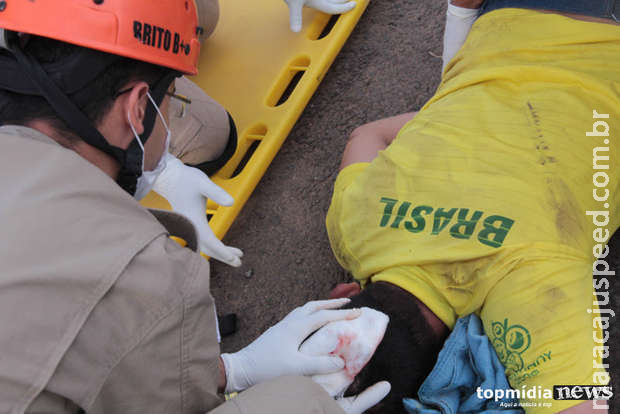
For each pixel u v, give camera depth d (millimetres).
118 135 972
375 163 1792
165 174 2006
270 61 2664
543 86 1770
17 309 743
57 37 879
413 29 2738
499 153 1622
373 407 1511
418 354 1501
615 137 1660
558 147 1608
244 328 2211
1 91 892
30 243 771
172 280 857
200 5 2432
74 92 889
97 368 793
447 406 1464
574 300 1382
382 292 1562
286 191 2477
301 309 1534
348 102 2635
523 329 1393
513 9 1943
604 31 1812
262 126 2465
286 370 1364
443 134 1725
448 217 1553
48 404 773
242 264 2348
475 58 1918
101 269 790
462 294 1526
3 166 825
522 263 1443
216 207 2301
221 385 1349
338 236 1807
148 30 968
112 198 858
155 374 862
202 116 2131
